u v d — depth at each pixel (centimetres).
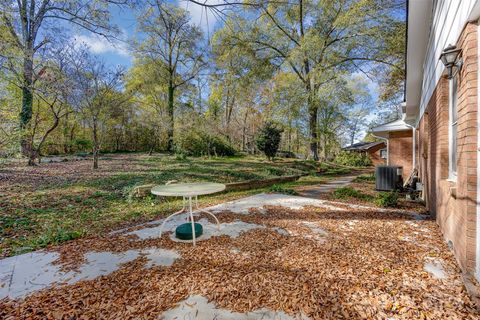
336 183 977
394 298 193
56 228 394
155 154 1546
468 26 224
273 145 1634
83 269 252
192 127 1533
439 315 173
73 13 737
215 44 1373
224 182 851
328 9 1357
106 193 602
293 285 213
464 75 235
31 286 222
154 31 1102
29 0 816
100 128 1189
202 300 196
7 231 373
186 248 301
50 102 953
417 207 502
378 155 2548
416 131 762
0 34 695
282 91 1471
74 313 182
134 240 332
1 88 719
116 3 366
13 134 705
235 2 289
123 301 195
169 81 1806
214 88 2356
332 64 1385
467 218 223
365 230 357
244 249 294
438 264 250
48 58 748
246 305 189
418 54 491
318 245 302
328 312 179
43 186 630
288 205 524
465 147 230
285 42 1494
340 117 1538
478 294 193
